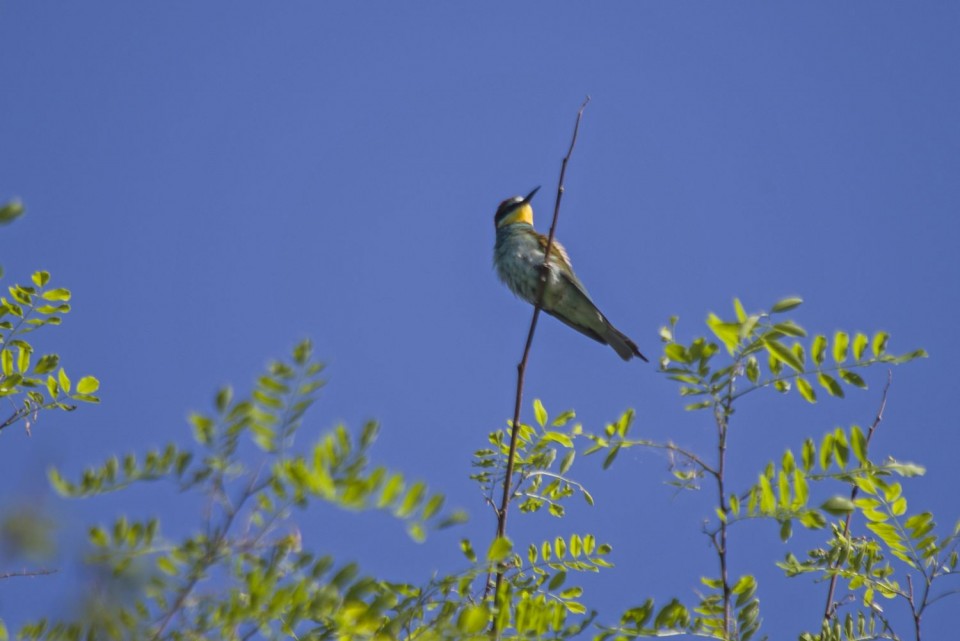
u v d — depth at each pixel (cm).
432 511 646
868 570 1052
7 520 704
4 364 1042
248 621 704
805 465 893
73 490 687
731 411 916
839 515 855
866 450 884
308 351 689
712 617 937
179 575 700
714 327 848
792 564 1051
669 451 968
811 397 898
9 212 600
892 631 1047
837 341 901
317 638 745
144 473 682
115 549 695
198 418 677
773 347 860
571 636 856
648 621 912
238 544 683
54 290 1064
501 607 839
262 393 679
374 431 661
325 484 644
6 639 710
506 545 820
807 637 1048
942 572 986
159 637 698
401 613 810
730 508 896
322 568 720
